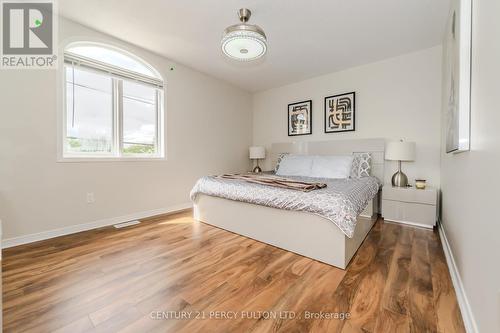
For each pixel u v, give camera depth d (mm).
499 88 889
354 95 3604
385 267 1790
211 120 4141
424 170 3041
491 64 981
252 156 4590
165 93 3406
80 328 1185
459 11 1418
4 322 1213
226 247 2195
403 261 1884
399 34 2664
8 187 2160
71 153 2639
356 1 2109
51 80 2389
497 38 915
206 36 2768
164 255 2016
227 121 4461
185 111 3699
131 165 3070
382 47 2980
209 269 1778
